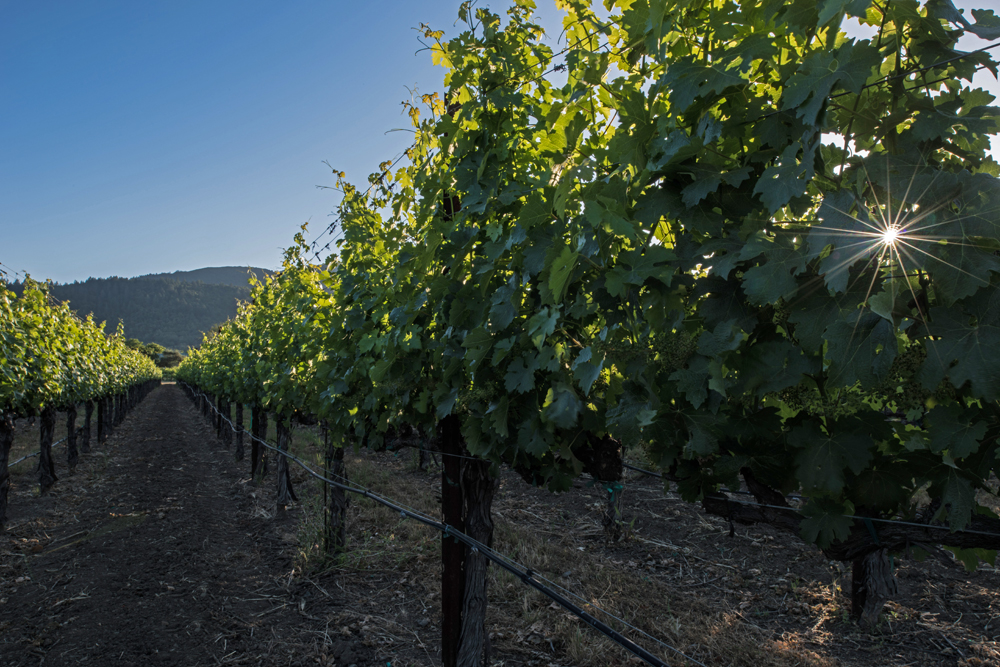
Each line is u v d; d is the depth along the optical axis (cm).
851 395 127
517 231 199
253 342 1009
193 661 455
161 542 748
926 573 598
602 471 221
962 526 116
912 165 104
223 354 1470
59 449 1585
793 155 113
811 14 120
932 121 107
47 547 740
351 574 616
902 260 102
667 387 145
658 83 142
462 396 254
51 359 1057
